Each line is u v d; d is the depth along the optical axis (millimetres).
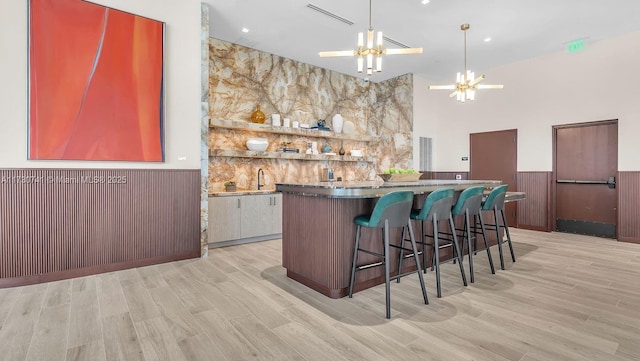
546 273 3473
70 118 3215
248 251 4480
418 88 7176
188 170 3980
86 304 2619
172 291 2918
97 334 2143
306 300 2738
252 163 5641
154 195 3744
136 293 2863
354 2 4074
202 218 4109
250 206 5008
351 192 2562
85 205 3330
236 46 5426
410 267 3475
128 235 3582
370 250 3035
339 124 6664
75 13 3232
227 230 4750
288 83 6113
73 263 3271
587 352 1946
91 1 3328
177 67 3906
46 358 1869
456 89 4723
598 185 5508
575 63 5621
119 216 3523
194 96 4039
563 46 5531
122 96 3492
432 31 4887
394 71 6871
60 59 3158
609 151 5379
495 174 6703
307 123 6414
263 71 5754
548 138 5980
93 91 3326
